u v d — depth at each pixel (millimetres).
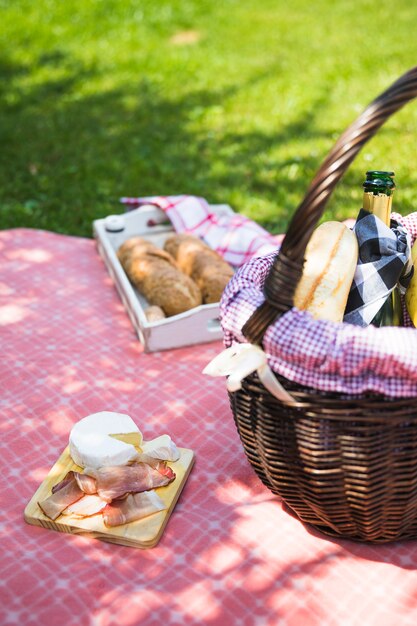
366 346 1295
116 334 2473
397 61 5832
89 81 5766
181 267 2654
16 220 3684
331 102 5156
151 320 2365
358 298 1615
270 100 5270
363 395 1350
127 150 4559
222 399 2125
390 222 1771
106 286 2787
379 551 1598
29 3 7355
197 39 6703
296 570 1549
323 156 4344
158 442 1854
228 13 7336
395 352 1284
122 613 1446
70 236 3268
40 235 3162
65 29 6855
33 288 2742
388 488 1410
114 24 7016
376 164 4109
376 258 1623
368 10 7195
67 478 1722
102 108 5254
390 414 1338
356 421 1348
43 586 1504
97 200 3930
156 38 6738
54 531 1654
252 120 4945
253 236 2775
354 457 1374
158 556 1585
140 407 2094
